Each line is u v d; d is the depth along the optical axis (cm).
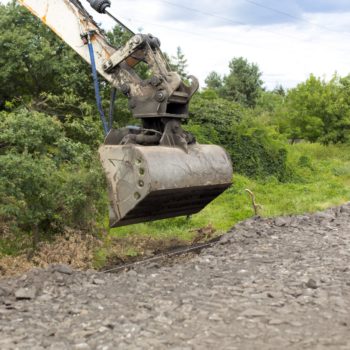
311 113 3875
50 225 1214
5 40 1505
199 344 517
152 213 963
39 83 1602
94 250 1195
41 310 648
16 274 1022
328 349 500
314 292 679
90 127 1421
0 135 1062
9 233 1181
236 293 688
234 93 5544
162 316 600
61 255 1134
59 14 1063
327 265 835
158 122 990
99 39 1041
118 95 1608
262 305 632
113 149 930
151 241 1337
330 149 3709
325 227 1188
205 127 2277
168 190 900
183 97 976
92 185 1103
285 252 952
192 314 608
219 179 984
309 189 2080
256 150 2298
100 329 566
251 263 878
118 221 930
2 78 1555
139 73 1638
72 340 545
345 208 1442
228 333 545
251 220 1255
